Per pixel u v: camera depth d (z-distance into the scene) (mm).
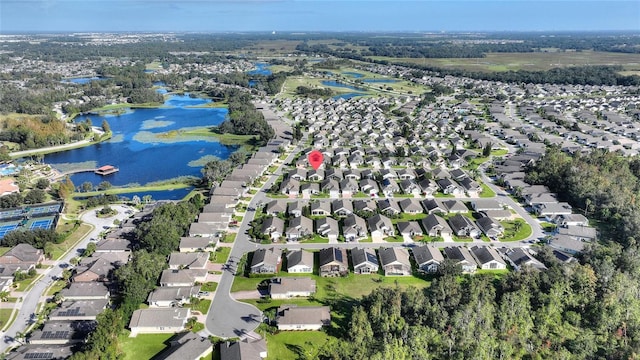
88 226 117688
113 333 71812
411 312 78562
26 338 76000
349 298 86812
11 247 105438
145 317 78000
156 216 108688
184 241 103938
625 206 117812
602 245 104562
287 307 80938
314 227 116500
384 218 116812
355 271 95938
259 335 76250
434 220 115250
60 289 90125
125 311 78250
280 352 72562
